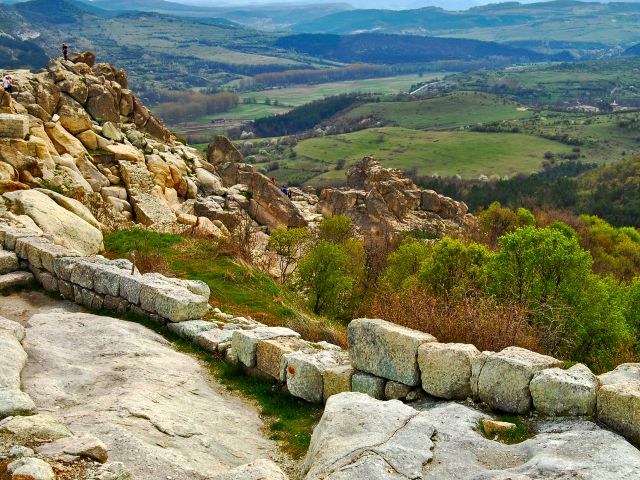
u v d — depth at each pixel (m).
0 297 16.53
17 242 18.17
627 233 78.25
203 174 47.50
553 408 8.16
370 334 10.24
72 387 9.96
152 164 40.75
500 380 8.67
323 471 6.80
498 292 25.91
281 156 186.88
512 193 123.81
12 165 28.39
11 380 9.24
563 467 6.35
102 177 36.00
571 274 25.58
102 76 46.41
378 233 59.22
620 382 8.36
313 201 68.94
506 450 7.27
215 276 21.81
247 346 12.25
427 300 14.80
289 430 10.02
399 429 7.65
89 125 38.81
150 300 14.74
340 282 29.80
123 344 12.27
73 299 16.55
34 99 38.31
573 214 104.62
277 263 36.53
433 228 63.75
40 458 6.91
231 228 41.75
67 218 22.80
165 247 25.00
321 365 11.01
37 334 12.29
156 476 7.34
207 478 7.59
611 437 7.13
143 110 49.59
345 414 8.09
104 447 7.31
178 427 8.95
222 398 11.15
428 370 9.47
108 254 23.61
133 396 9.58
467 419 8.28
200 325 14.15
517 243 26.92
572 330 23.70
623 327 24.28
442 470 6.79
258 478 6.70
